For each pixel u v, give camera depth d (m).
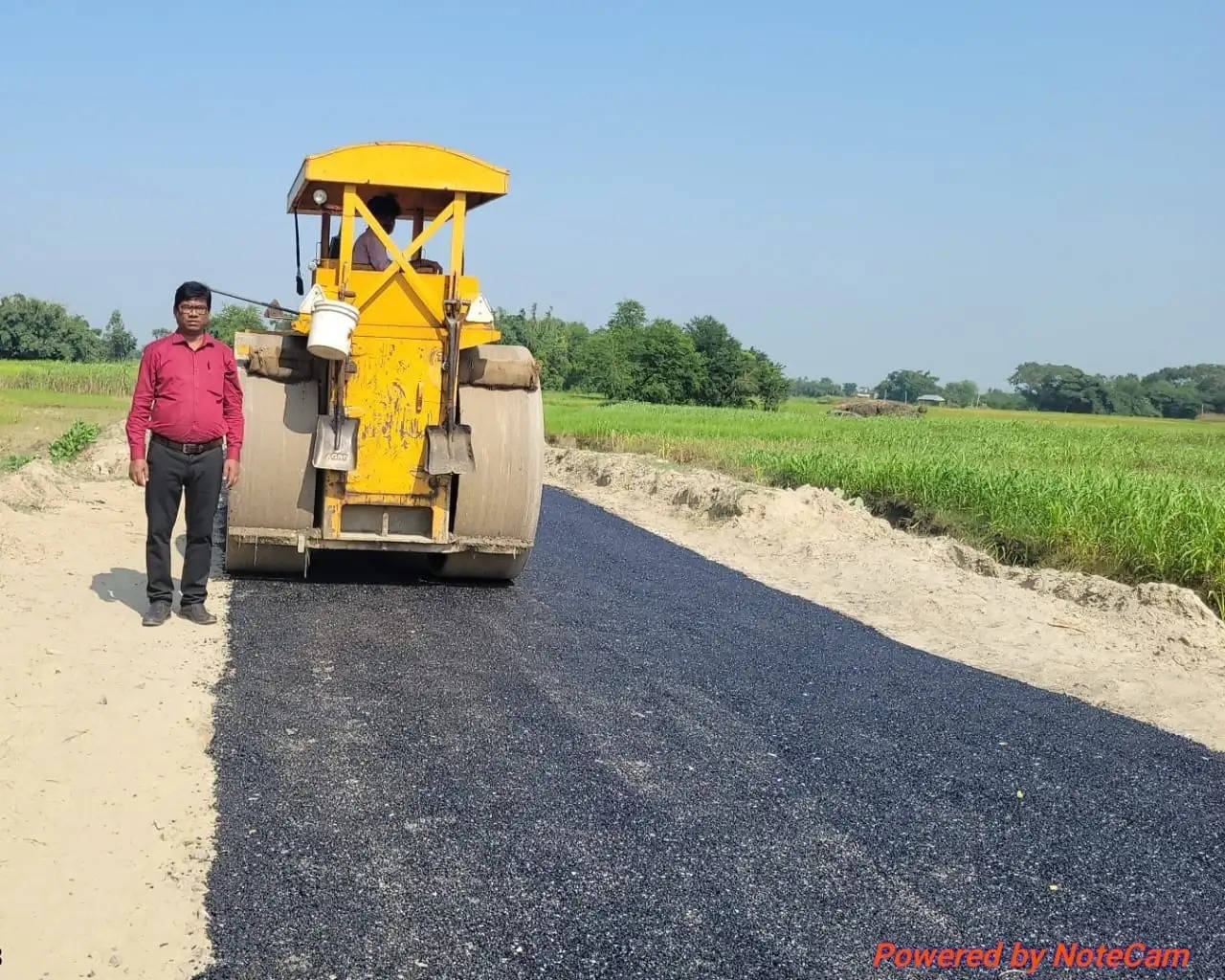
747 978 3.32
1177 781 5.16
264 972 3.18
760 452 20.83
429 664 6.25
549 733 5.25
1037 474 14.64
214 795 4.31
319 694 5.60
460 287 7.89
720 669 6.54
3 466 14.20
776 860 4.09
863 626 7.96
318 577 8.45
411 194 8.05
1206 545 9.63
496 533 8.18
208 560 6.88
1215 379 152.00
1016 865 4.20
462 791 4.52
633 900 3.73
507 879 3.81
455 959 3.31
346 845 3.97
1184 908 3.95
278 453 7.80
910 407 83.38
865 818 4.52
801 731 5.52
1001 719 5.91
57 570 7.79
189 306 6.66
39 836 3.85
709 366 84.75
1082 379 141.25
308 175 7.63
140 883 3.61
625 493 16.38
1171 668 7.20
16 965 3.12
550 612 7.74
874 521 12.38
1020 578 9.83
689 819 4.39
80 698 5.20
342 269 7.67
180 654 6.11
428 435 7.84
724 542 11.84
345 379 7.68
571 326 123.62
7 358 89.38
